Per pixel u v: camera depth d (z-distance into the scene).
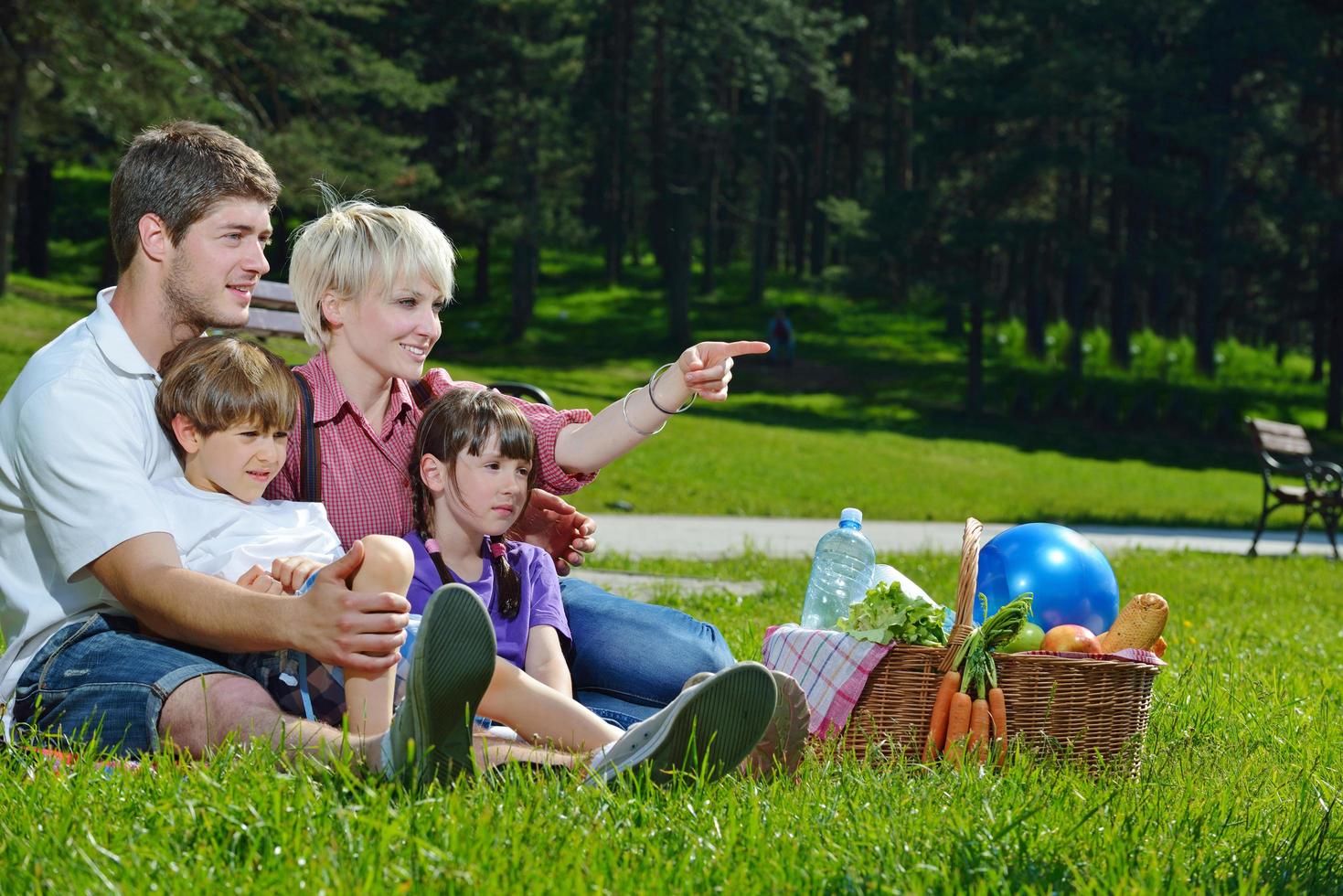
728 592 9.43
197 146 3.54
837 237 45.56
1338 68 44.56
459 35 50.25
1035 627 4.57
